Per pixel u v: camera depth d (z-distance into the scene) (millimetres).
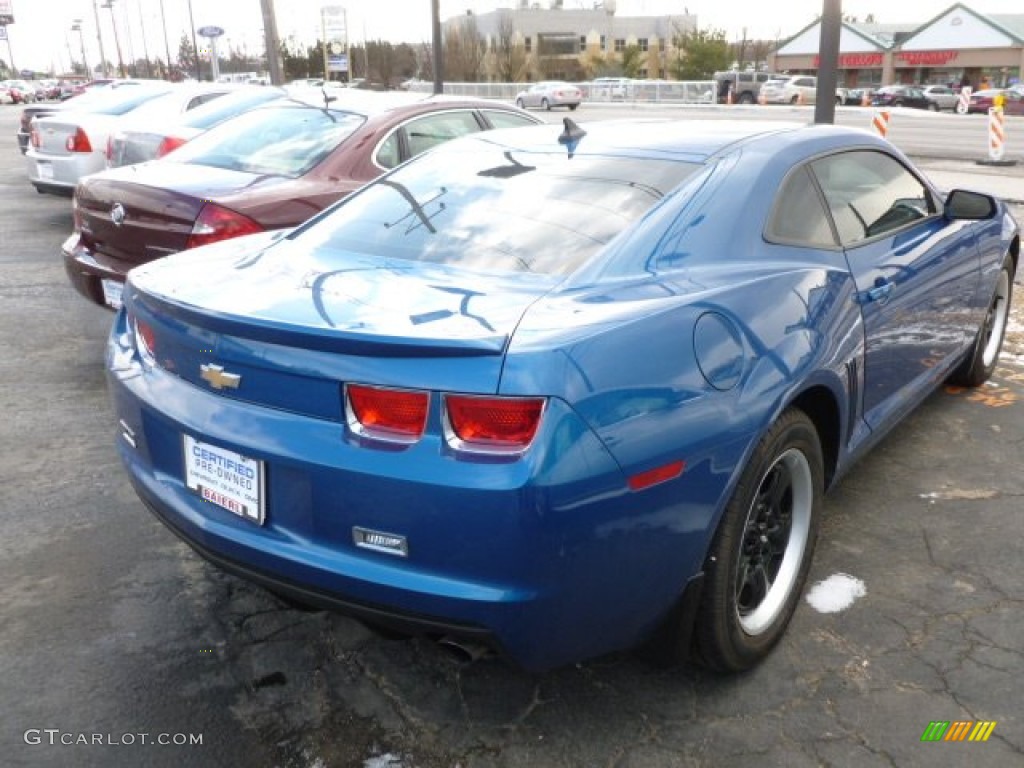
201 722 2520
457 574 2072
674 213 2729
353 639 2893
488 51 81562
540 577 2043
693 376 2279
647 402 2160
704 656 2549
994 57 64938
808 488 2805
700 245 2686
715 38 78312
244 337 2281
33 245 9602
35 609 3033
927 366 3922
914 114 38531
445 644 2336
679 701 2582
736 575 2502
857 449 3291
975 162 16828
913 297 3521
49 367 5574
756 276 2668
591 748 2410
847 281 3029
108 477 4027
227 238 4680
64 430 4562
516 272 2570
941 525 3549
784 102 50531
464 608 2064
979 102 45719
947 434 4422
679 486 2223
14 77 109062
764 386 2453
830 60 11008
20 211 12023
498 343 2039
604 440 2066
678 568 2301
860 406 3195
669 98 53031
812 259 2975
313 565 2195
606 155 3105
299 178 5297
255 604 3084
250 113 6289
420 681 2688
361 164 5527
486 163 3264
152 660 2783
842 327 2902
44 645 2844
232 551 2357
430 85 57000
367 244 2918
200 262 2926
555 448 2002
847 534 3482
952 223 4055
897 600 3055
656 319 2271
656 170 2939
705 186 2850
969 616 2963
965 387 5070
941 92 48000
